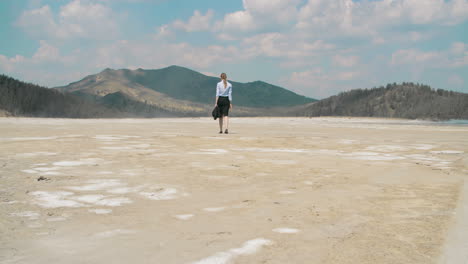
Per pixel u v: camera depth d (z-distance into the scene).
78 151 5.54
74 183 3.20
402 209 2.39
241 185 3.22
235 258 1.56
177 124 18.09
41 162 4.38
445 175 3.79
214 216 2.24
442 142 8.36
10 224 2.03
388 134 11.68
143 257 1.56
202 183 3.29
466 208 2.40
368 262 1.51
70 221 2.11
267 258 1.56
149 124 17.69
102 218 2.18
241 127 16.11
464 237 1.80
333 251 1.64
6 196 2.69
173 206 2.48
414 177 3.65
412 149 6.69
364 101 169.88
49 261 1.51
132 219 2.16
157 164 4.39
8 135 8.70
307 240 1.79
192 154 5.45
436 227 1.98
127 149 5.96
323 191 2.99
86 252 1.61
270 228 1.99
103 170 3.90
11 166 4.06
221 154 5.51
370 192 2.95
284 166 4.36
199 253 1.61
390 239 1.80
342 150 6.41
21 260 1.51
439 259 1.53
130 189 3.00
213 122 21.77
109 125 15.74
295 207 2.46
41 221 2.10
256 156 5.33
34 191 2.86
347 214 2.28
